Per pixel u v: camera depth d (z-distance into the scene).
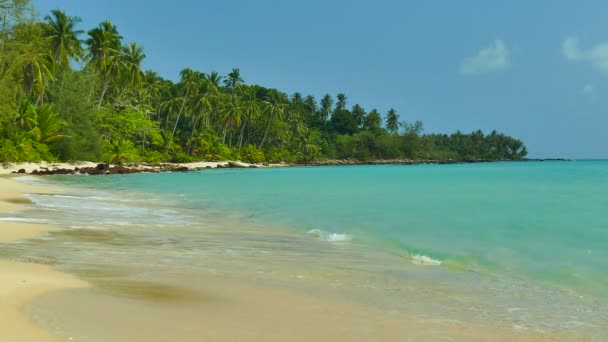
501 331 6.00
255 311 6.55
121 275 8.27
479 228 15.27
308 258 10.70
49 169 52.50
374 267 9.80
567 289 8.14
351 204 23.34
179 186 37.34
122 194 28.50
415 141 160.12
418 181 45.31
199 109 90.62
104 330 5.41
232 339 5.41
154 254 10.52
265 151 115.88
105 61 66.50
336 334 5.75
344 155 144.00
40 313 5.78
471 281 8.66
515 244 12.43
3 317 5.47
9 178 39.62
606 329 6.12
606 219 16.66
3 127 52.06
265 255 10.92
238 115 98.62
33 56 50.50
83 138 62.97
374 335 5.75
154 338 5.29
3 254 9.68
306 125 142.38
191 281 8.10
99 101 72.81
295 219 17.97
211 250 11.36
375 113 161.12
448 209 20.67
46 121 56.81
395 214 19.16
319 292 7.71
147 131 82.56
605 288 8.15
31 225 13.98
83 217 16.75
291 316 6.39
